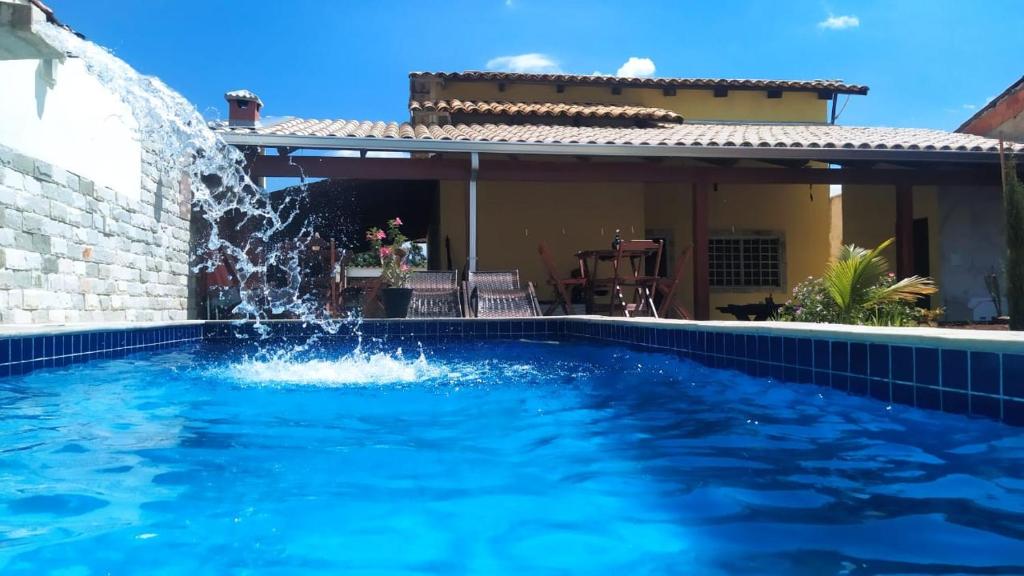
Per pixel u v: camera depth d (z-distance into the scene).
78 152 6.87
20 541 1.70
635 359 5.75
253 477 2.25
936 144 9.47
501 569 1.53
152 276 8.72
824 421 3.07
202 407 3.57
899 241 9.95
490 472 2.31
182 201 9.77
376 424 3.13
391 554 1.62
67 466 2.38
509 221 11.49
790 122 13.87
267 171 9.20
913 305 8.38
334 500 2.01
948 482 2.12
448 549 1.65
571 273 11.11
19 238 5.88
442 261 11.27
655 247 9.06
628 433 2.91
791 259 12.71
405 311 8.74
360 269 10.45
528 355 6.15
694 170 9.65
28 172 6.01
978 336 2.71
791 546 1.63
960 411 2.78
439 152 9.18
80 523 1.82
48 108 6.33
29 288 6.02
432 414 3.37
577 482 2.18
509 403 3.67
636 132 10.92
